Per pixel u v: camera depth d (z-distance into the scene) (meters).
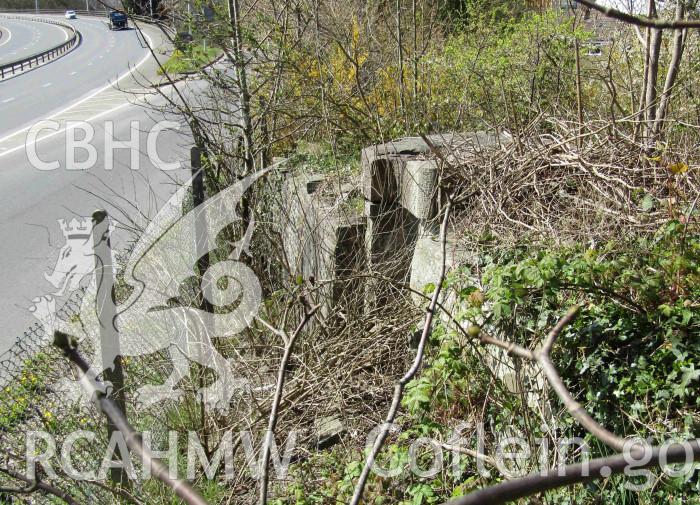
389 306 5.25
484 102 7.54
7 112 25.22
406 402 3.73
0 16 76.81
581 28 8.16
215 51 8.11
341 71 9.20
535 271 3.49
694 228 3.92
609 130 5.17
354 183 6.95
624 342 3.40
